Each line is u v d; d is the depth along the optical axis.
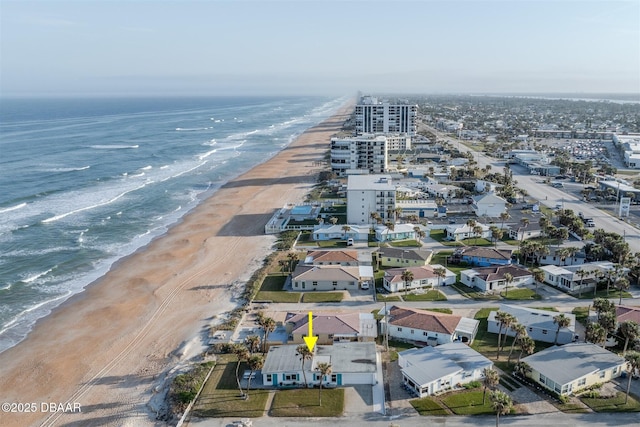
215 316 93.69
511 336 82.44
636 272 102.44
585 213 160.00
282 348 76.31
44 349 84.88
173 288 107.56
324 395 67.75
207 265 120.31
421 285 103.31
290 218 154.62
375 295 100.12
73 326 92.44
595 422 60.53
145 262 123.06
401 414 63.34
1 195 184.50
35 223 151.50
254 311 94.50
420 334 81.94
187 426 62.31
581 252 116.69
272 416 63.62
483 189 183.88
